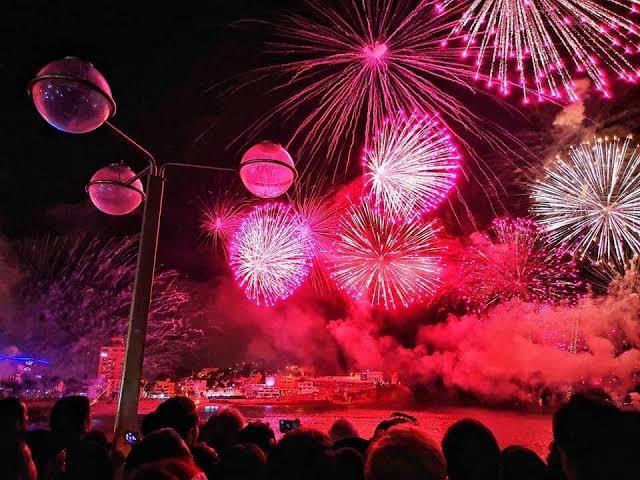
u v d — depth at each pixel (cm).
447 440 296
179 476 232
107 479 333
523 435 1667
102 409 2498
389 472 221
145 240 568
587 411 221
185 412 396
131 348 533
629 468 202
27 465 346
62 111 474
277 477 233
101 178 629
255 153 586
